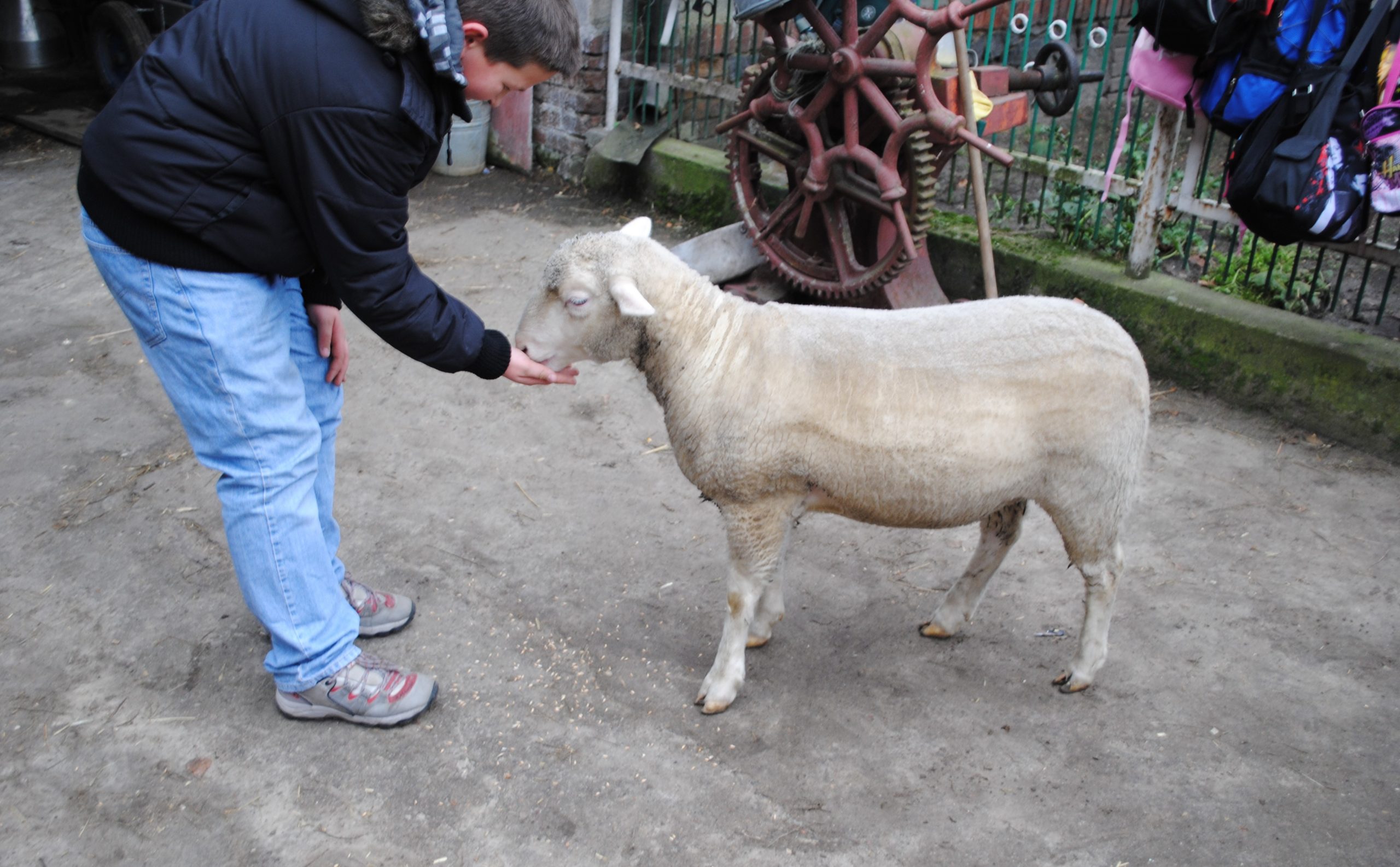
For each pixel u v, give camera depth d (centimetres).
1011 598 335
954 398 252
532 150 746
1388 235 550
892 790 260
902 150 448
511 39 220
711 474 267
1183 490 390
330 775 262
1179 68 430
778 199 595
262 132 211
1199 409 448
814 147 451
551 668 302
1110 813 253
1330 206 373
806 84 459
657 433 432
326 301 265
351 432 426
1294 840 245
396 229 227
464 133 733
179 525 362
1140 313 472
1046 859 240
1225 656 306
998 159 398
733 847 244
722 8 683
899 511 268
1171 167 459
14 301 540
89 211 225
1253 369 439
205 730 276
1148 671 301
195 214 218
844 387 254
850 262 477
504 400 454
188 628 314
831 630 321
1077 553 274
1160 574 344
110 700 285
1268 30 385
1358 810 253
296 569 258
